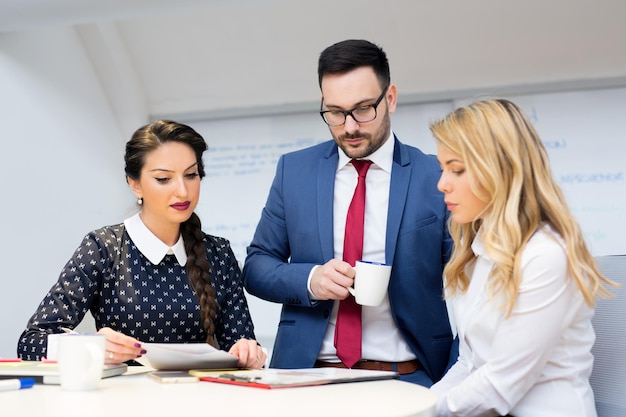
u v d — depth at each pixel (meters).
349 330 1.97
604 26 3.52
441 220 2.03
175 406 1.11
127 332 1.91
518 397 1.42
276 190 2.19
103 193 3.64
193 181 1.97
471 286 1.59
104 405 1.13
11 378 1.41
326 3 3.67
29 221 3.03
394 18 3.66
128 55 3.84
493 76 3.65
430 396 1.23
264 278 2.09
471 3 3.57
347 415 1.04
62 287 1.87
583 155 3.52
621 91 3.52
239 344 1.66
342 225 2.06
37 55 3.19
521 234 1.46
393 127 3.73
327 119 2.00
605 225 3.48
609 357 1.56
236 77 3.87
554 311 1.41
